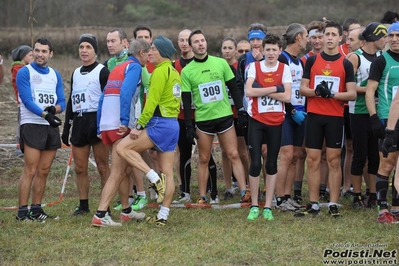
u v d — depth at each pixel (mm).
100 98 9281
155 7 54906
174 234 8812
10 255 7898
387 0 51281
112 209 10594
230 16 52656
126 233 8836
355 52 10414
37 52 9602
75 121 9812
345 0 52469
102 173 9969
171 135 9070
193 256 7793
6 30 44094
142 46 9141
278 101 9539
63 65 31125
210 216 9906
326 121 9578
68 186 13062
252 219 9570
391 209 9469
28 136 9492
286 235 8641
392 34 9305
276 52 9516
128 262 7621
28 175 9609
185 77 10438
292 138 10336
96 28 44812
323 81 9344
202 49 10320
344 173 11570
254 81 9602
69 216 10000
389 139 8453
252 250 8023
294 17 50688
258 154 9633
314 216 9719
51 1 52219
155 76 8844
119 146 8875
